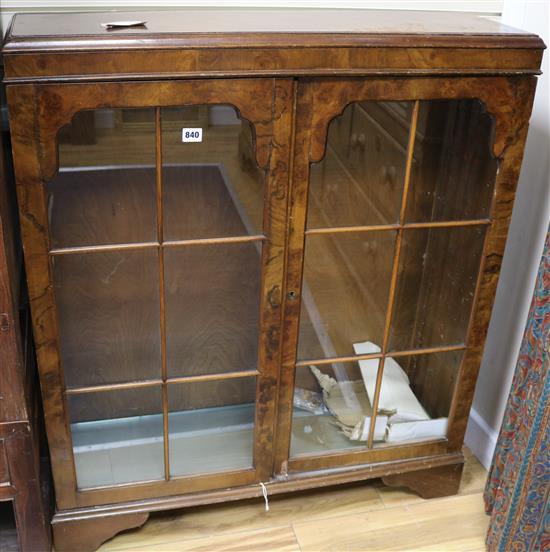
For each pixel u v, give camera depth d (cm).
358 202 144
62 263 136
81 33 121
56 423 150
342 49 128
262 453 165
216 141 131
